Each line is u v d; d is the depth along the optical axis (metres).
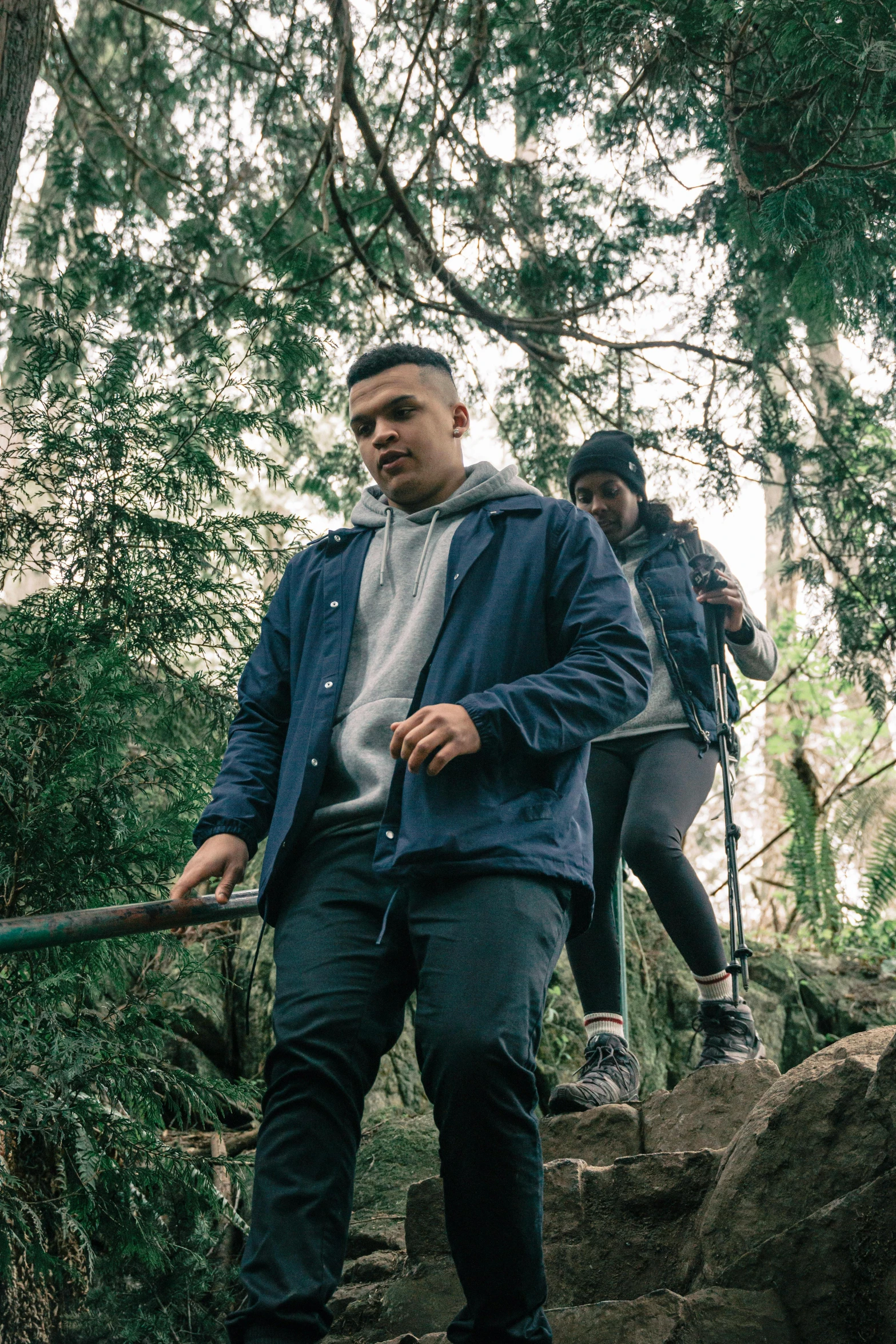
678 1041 5.59
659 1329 2.16
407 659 2.02
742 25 4.07
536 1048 1.76
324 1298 1.63
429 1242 2.93
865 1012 5.86
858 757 8.90
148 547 3.28
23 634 2.98
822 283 4.34
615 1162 2.73
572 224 5.91
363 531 2.24
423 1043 1.72
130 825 2.88
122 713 3.01
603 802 3.46
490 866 1.77
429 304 6.02
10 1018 2.70
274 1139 1.72
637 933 5.91
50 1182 3.03
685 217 5.51
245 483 3.54
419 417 2.19
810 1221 2.22
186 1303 3.04
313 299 3.72
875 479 5.57
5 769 2.77
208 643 3.36
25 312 3.44
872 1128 2.27
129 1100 2.98
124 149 6.60
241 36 6.12
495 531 2.10
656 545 3.65
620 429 6.05
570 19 4.58
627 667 1.93
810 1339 2.16
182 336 5.82
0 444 3.28
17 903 2.84
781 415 5.69
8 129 3.16
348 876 1.91
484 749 1.78
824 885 7.16
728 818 3.39
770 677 3.79
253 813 2.05
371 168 6.05
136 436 3.31
